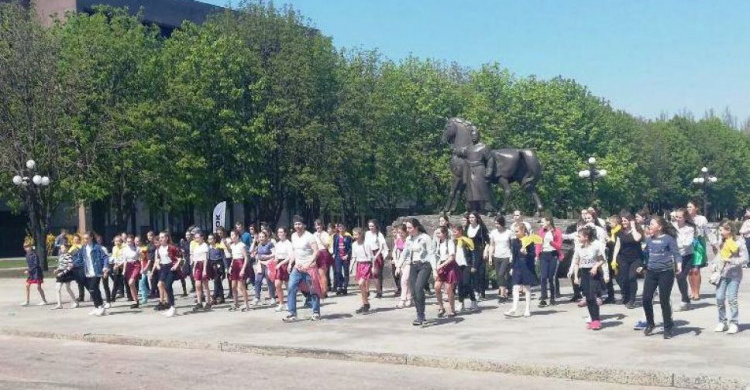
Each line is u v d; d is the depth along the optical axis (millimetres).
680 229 16703
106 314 19953
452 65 69750
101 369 12617
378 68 55438
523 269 16656
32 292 27453
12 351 14922
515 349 12695
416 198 56562
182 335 15602
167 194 42438
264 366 12625
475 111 56438
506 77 63344
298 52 45969
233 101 43625
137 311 20422
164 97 42031
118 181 40969
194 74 42875
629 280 17078
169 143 40875
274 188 47031
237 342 14406
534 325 15336
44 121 37938
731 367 10750
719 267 13648
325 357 13250
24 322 18578
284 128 45500
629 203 76500
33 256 23031
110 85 40875
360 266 18250
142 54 42000
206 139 43281
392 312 18219
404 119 54500
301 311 19031
